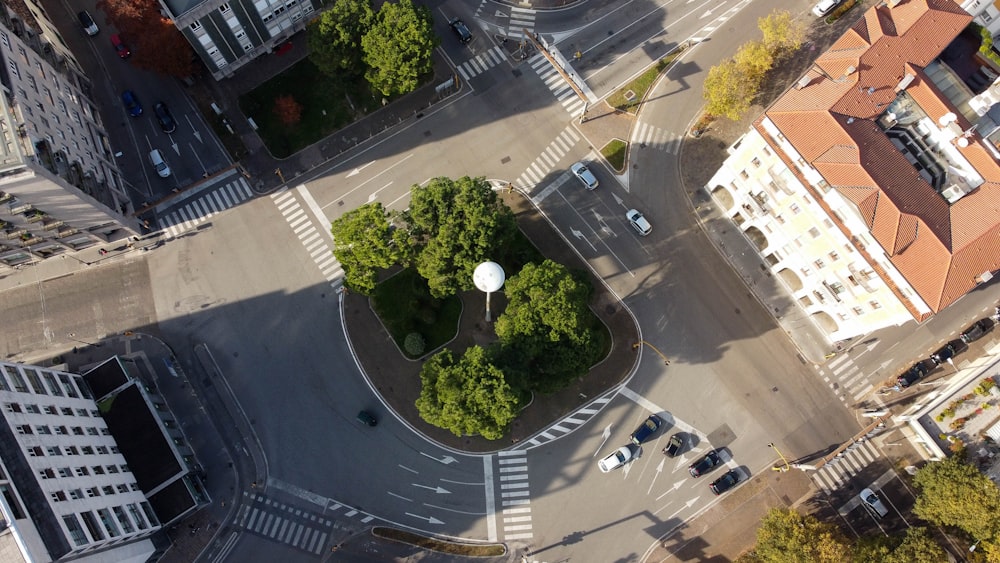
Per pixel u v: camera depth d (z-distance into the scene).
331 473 77.00
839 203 65.25
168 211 84.62
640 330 80.31
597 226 83.56
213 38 80.12
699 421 78.06
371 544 75.19
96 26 89.31
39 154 65.69
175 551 74.75
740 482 76.69
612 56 89.75
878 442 77.38
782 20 78.00
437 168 85.75
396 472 76.94
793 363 79.69
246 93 87.69
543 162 85.88
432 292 74.06
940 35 67.94
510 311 71.62
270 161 85.94
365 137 86.75
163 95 87.81
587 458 77.06
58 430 64.81
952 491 67.19
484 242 69.50
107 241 82.81
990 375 74.00
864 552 68.12
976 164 63.94
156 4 78.31
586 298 75.69
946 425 73.31
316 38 78.25
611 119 87.19
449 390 65.50
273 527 75.69
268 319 81.12
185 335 80.62
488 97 88.25
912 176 64.88
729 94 78.31
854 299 72.25
